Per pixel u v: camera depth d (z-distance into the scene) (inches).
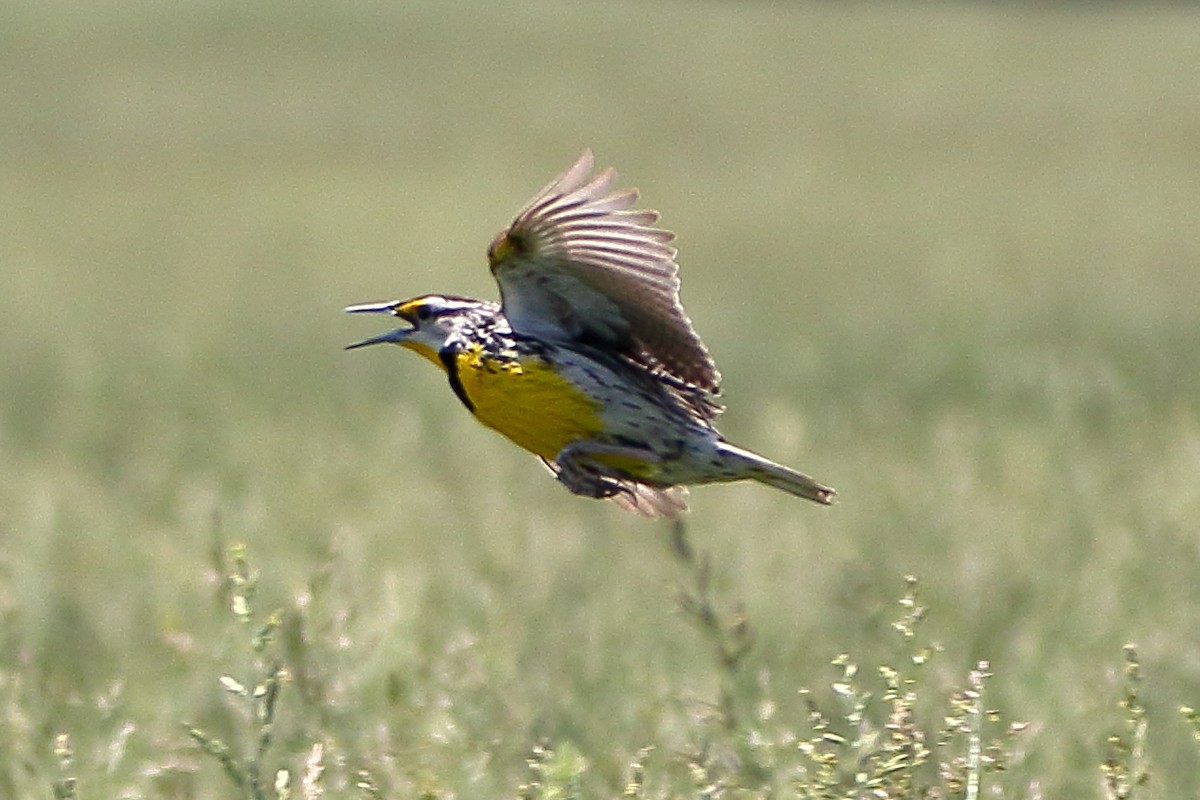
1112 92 1786.4
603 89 1846.7
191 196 1405.0
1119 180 1405.0
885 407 655.8
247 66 1911.9
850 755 280.2
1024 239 1192.2
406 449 591.2
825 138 1624.0
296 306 997.8
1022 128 1644.9
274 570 410.9
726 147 1593.3
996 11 2336.4
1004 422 614.5
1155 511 460.4
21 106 1738.4
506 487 536.1
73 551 458.3
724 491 520.1
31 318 967.6
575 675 346.6
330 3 2190.0
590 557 446.3
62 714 332.2
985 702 318.7
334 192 1407.5
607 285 299.1
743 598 394.9
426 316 307.9
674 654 360.2
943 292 997.2
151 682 350.3
